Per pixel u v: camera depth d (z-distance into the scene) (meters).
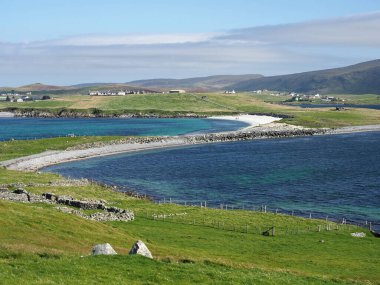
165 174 146.88
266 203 107.88
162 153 197.38
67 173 146.88
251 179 138.25
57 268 34.50
